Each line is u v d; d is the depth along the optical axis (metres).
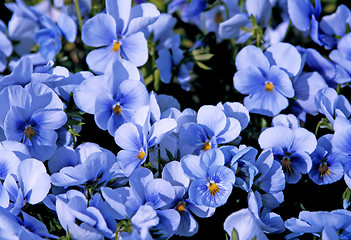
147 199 0.48
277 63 0.54
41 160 0.50
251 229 0.48
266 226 0.49
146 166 0.50
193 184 0.48
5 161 0.49
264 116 0.57
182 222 0.49
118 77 0.51
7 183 0.48
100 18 0.52
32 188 0.49
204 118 0.50
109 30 0.53
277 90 0.53
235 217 0.48
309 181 0.55
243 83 0.54
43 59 0.59
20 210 0.48
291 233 0.51
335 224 0.49
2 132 0.51
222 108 0.51
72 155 0.51
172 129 0.48
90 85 0.50
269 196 0.50
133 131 0.49
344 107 0.53
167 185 0.48
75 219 0.48
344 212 0.49
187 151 0.50
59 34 0.59
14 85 0.49
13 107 0.49
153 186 0.48
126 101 0.51
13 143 0.49
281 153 0.51
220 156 0.48
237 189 0.51
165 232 0.48
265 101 0.54
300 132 0.51
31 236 0.47
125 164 0.49
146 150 0.48
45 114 0.50
